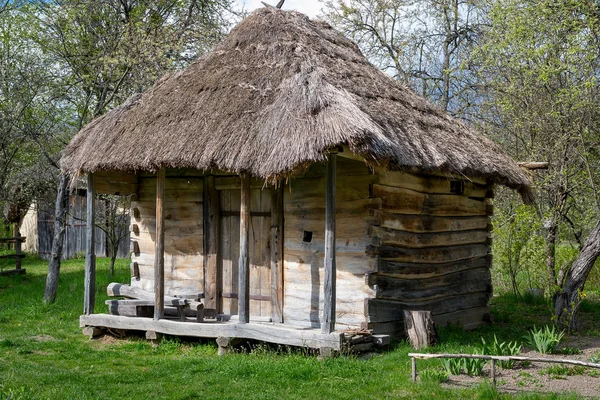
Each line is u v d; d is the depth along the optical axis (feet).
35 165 61.93
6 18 55.01
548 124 44.29
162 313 31.37
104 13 57.31
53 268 45.55
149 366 27.27
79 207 84.07
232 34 35.40
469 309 37.06
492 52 47.16
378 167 26.21
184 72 34.99
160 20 59.77
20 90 51.52
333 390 22.62
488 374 24.68
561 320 36.01
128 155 30.83
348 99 26.96
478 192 38.24
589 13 39.91
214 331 29.53
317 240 31.60
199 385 23.47
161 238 31.37
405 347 28.86
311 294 31.58
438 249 34.19
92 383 23.99
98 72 50.65
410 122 30.99
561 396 21.08
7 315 39.99
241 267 29.12
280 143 26.09
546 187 44.24
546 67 41.19
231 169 27.04
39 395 22.06
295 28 34.01
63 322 38.04
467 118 65.72
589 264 36.06
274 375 24.47
